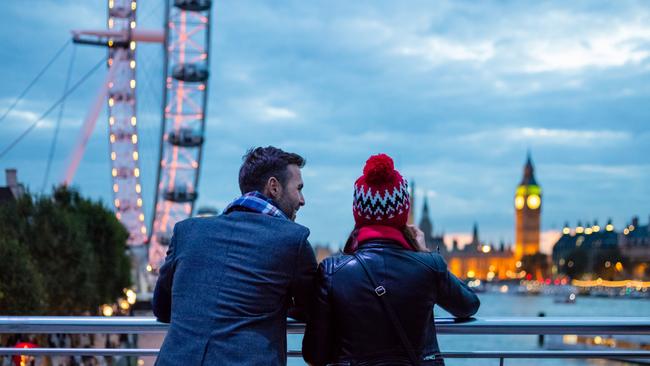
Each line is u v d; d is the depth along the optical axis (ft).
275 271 17.70
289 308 19.38
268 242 17.89
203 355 16.88
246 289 17.44
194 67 329.31
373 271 18.16
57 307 180.04
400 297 17.98
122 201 381.40
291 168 19.61
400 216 19.02
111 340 165.48
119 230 248.32
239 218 18.45
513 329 20.94
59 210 190.19
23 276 146.82
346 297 18.02
